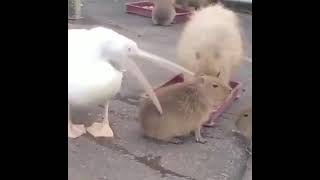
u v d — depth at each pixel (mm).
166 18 5512
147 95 3025
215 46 3455
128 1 6555
